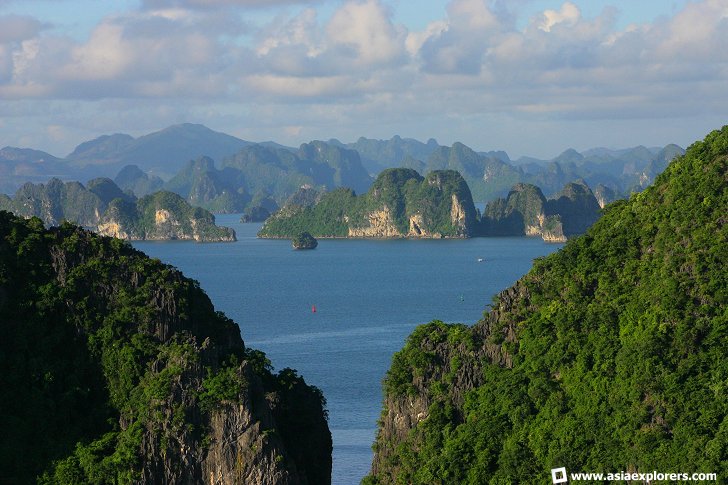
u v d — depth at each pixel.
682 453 190.62
